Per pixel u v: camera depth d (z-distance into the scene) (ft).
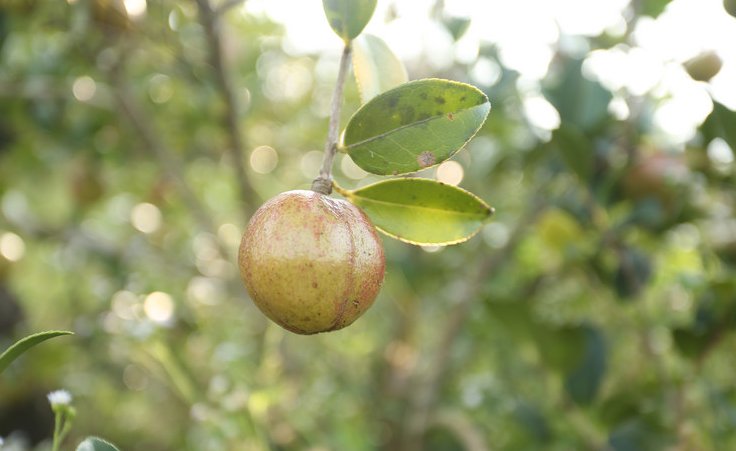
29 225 2.27
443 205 0.80
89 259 2.39
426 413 1.88
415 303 2.13
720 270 1.57
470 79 1.72
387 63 0.90
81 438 2.38
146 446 2.45
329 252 0.73
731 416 1.35
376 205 0.81
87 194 2.49
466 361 2.34
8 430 2.32
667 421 1.59
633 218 1.44
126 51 1.82
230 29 2.26
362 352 2.30
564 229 1.65
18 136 2.30
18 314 2.57
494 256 1.79
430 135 0.76
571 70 1.48
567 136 1.31
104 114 2.22
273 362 1.67
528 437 1.91
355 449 1.85
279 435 1.61
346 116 2.60
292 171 2.78
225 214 2.93
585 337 1.50
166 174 2.43
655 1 1.54
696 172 1.43
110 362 2.14
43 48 2.05
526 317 1.52
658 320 1.74
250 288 0.75
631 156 1.47
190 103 2.25
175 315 2.04
